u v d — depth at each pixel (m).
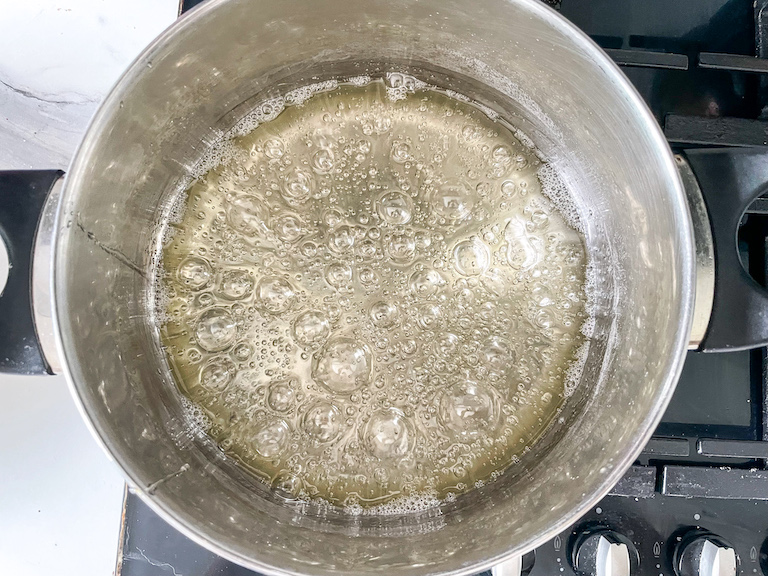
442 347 0.28
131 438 0.22
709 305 0.24
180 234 0.28
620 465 0.20
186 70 0.23
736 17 0.29
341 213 0.29
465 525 0.24
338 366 0.27
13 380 0.30
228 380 0.27
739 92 0.28
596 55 0.21
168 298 0.28
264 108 0.30
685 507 0.27
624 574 0.24
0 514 0.29
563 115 0.27
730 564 0.25
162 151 0.26
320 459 0.27
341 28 0.26
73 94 0.30
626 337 0.26
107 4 0.30
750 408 0.27
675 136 0.27
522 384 0.28
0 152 0.29
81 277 0.22
